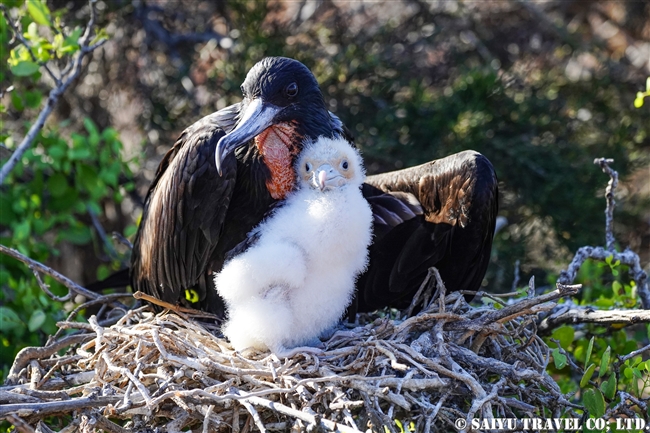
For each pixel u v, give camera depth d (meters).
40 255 7.58
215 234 5.91
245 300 5.58
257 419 4.64
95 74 9.89
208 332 5.77
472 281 6.60
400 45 10.24
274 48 9.22
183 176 5.91
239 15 9.70
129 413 4.93
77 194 7.79
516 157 9.10
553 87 10.02
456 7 10.45
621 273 8.76
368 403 4.93
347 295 5.84
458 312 5.89
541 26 10.72
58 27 7.07
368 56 9.48
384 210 6.32
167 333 5.34
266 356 5.48
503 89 9.30
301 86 5.97
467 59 10.48
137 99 10.04
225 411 5.06
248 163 6.02
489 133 9.24
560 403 5.21
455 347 5.44
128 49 9.95
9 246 7.45
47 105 6.68
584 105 9.92
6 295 7.32
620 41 11.42
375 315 6.91
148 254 6.25
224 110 6.22
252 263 5.52
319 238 5.54
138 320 5.89
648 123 10.12
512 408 5.49
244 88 6.04
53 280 7.18
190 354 5.29
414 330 5.71
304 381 4.96
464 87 9.21
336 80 9.40
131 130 10.26
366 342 5.41
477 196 6.11
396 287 6.54
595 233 9.19
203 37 9.80
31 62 6.73
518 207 9.42
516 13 10.68
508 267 8.91
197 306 6.38
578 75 11.05
